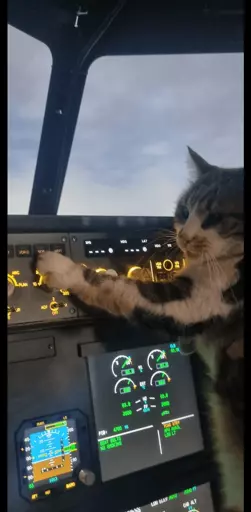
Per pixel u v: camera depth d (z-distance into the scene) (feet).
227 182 1.87
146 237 1.73
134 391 1.59
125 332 1.61
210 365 1.75
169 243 1.78
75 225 1.56
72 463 1.44
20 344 1.41
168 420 1.64
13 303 1.41
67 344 1.50
